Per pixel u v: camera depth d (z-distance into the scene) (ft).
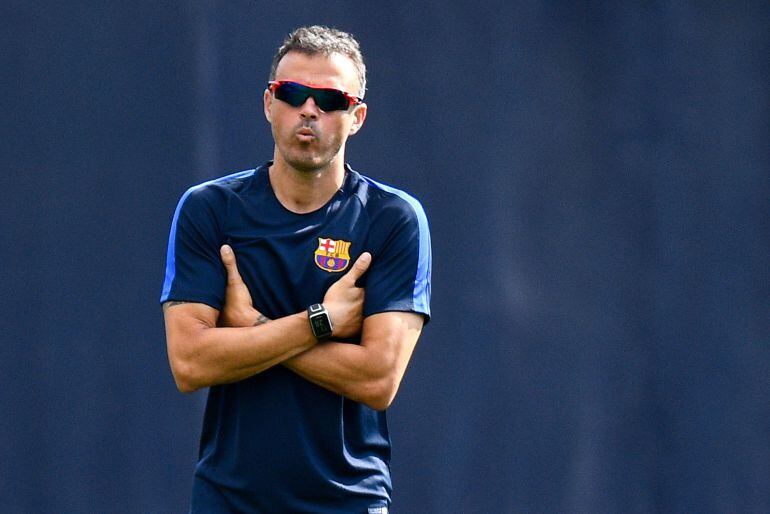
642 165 75.05
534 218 73.77
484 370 72.18
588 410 73.15
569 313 73.56
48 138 67.87
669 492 73.46
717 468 74.02
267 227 42.39
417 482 70.90
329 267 42.19
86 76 68.49
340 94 41.45
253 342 40.70
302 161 41.34
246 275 42.06
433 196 72.64
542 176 74.02
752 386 74.64
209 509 41.88
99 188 68.18
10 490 65.87
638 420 73.67
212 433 42.75
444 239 72.43
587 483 72.69
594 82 75.05
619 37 75.46
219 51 70.13
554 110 74.54
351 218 42.83
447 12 73.67
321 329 40.93
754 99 76.43
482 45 73.92
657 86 75.61
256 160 70.18
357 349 41.65
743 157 76.18
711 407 74.23
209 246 42.22
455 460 71.41
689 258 75.00
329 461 42.04
